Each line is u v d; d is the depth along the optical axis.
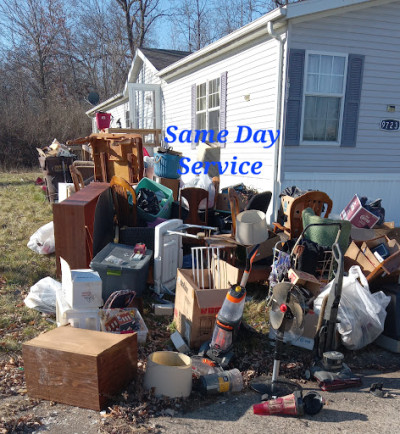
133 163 7.57
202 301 3.52
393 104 7.49
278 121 7.05
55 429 2.56
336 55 6.99
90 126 24.45
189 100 11.27
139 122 16.59
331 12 6.72
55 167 9.61
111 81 33.34
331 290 3.33
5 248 6.16
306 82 6.96
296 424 2.70
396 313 3.72
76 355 2.70
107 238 5.15
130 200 5.72
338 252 3.31
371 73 7.26
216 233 5.81
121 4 31.17
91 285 3.47
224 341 3.36
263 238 3.36
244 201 6.62
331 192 7.41
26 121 22.11
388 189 7.76
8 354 3.45
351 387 3.18
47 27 30.55
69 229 4.79
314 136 7.29
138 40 32.09
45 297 4.23
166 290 4.76
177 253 4.94
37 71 30.78
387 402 2.98
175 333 3.75
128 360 3.01
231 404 2.93
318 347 3.43
